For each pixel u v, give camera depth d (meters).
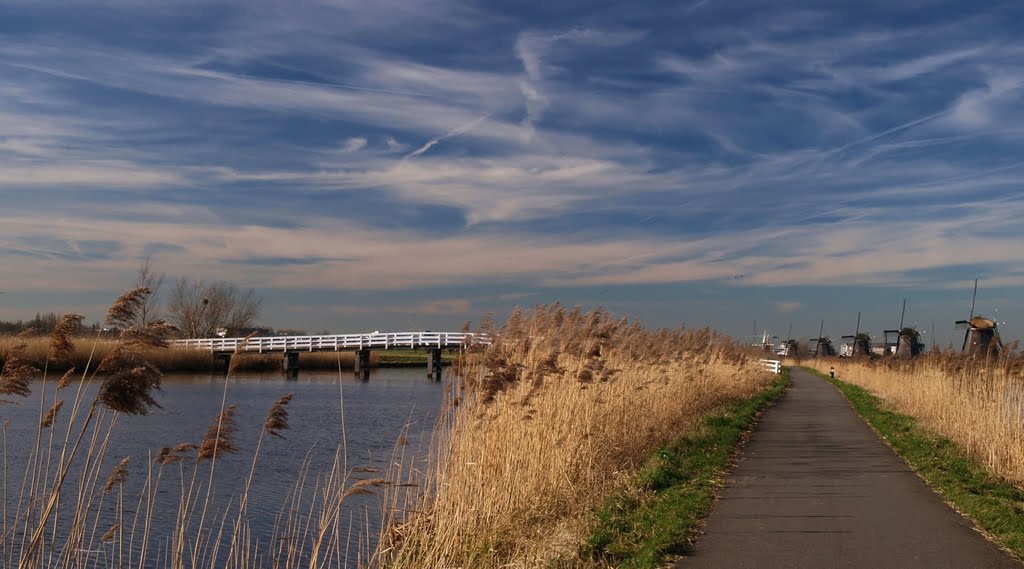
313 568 9.49
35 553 7.17
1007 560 8.74
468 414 12.31
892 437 20.36
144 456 19.42
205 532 12.78
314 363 69.12
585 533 9.56
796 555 8.92
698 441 18.14
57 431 22.02
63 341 6.92
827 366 71.94
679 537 9.51
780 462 16.09
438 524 9.56
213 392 39.62
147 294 6.81
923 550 9.15
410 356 82.31
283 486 16.23
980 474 14.32
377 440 22.98
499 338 14.04
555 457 12.61
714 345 31.17
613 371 15.27
